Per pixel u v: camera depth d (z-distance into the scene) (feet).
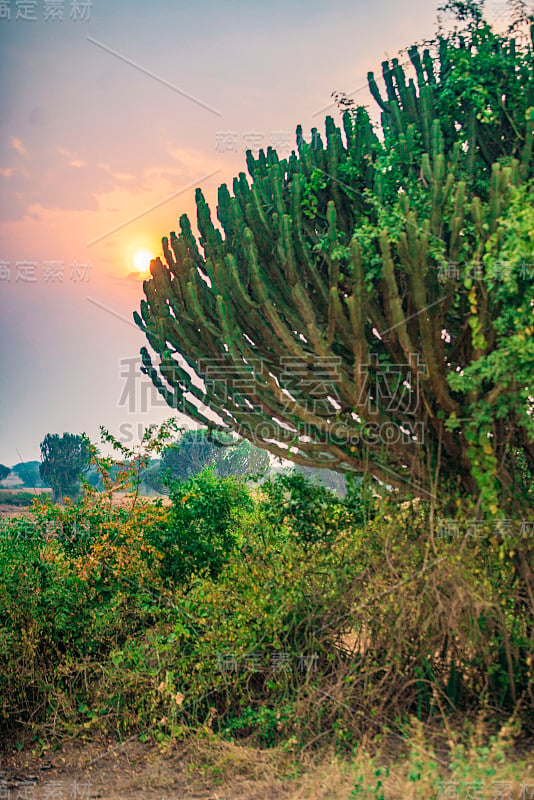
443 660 17.83
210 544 24.31
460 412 19.35
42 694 19.71
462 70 20.06
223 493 25.63
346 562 19.04
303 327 20.18
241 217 21.26
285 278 20.63
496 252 16.66
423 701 17.47
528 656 17.06
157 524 24.68
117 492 26.35
